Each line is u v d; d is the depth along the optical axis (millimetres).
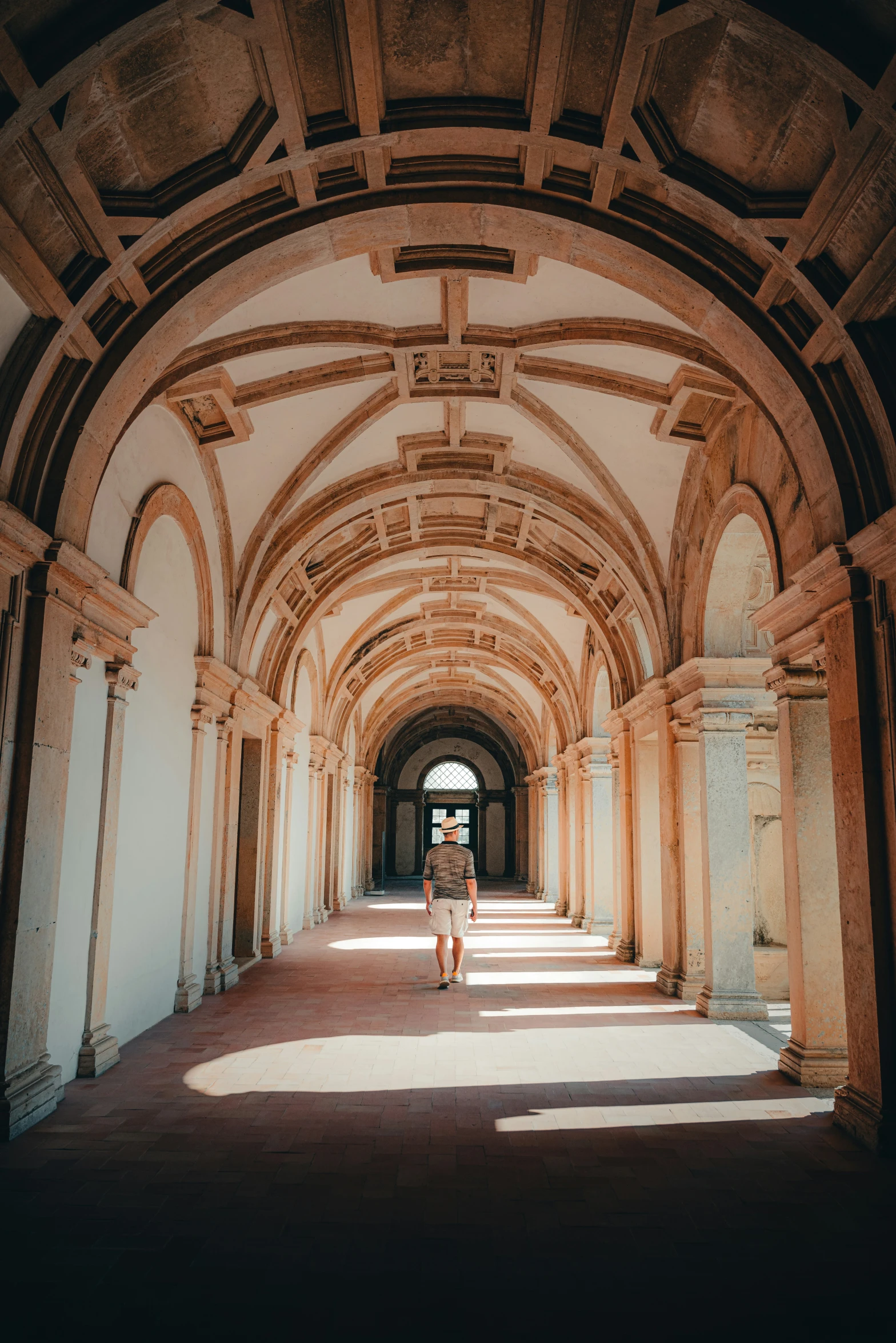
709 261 5066
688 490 8758
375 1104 5051
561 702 19281
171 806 7609
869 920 4625
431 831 35375
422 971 10336
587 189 5070
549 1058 6188
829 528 5160
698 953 8688
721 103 4234
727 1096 5312
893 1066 4477
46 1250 3176
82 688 5547
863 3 3426
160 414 6980
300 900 14758
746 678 8289
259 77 4199
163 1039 6641
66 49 3496
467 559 14523
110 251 4562
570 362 7738
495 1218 3500
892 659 4625
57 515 4859
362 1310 2777
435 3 4051
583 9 3969
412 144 4844
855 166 3982
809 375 5148
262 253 5250
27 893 4586
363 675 19844
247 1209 3559
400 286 6703
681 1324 2725
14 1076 4527
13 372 4555
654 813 11266
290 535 10125
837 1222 3520
